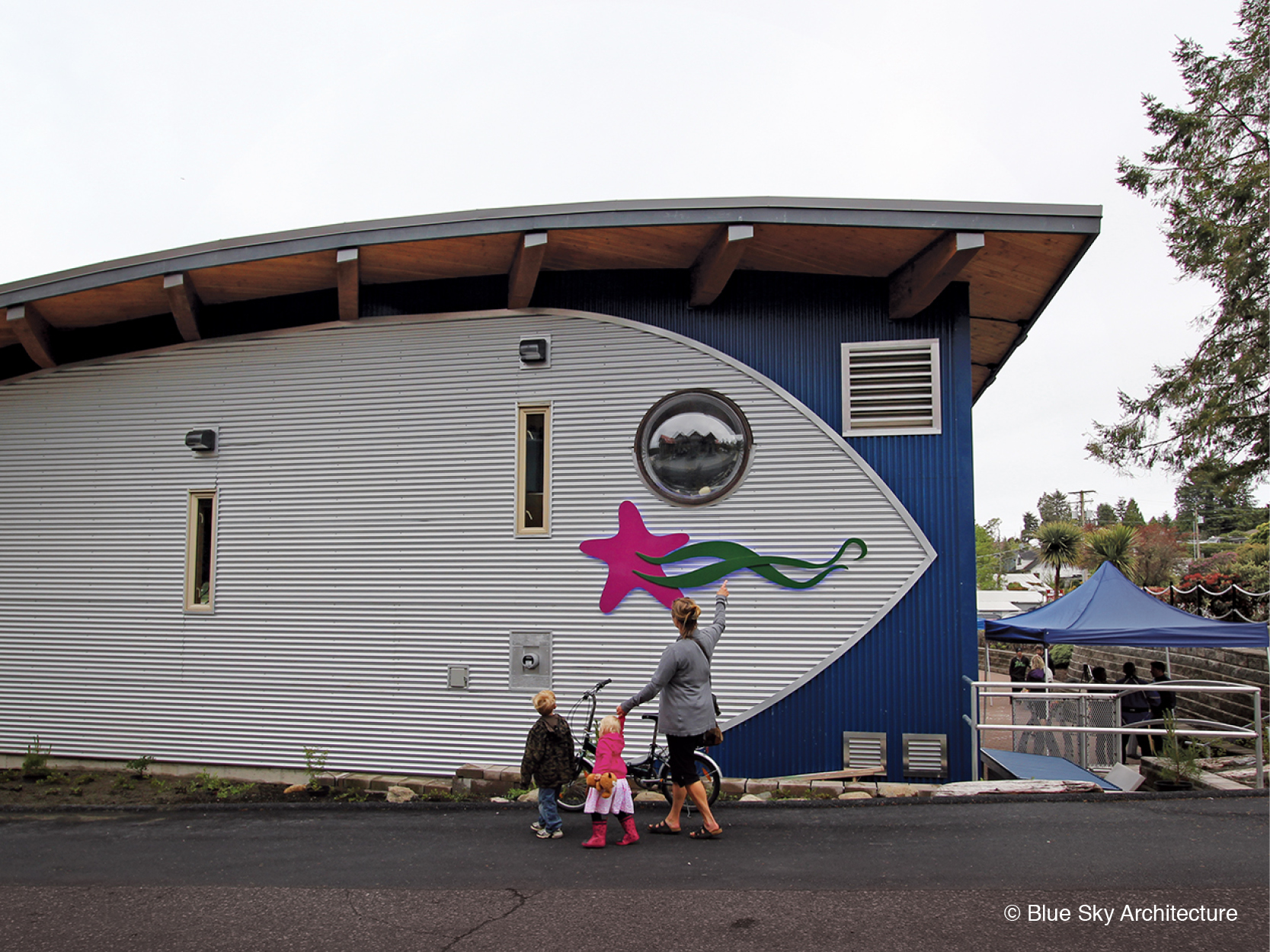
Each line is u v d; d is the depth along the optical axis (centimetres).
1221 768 971
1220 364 1933
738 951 458
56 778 1008
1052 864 582
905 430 898
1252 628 1147
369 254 926
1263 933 468
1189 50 1997
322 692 987
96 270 970
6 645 1070
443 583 970
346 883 588
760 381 924
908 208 803
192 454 1048
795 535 901
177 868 640
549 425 961
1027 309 1016
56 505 1078
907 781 858
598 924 498
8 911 555
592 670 927
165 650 1031
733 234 822
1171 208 1997
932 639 871
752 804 747
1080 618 1232
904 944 461
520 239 886
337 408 1014
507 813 774
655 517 929
